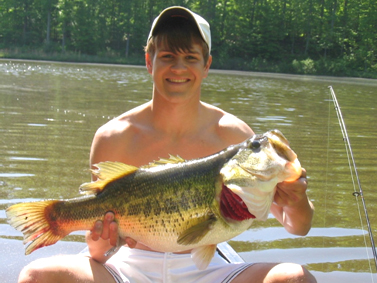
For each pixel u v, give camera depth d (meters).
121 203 2.46
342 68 50.75
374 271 3.47
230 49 56.97
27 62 36.81
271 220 4.51
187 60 2.86
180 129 3.03
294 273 2.41
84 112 9.95
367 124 10.25
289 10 58.69
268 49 56.91
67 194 4.80
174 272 2.75
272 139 2.33
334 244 3.95
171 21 2.84
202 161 2.42
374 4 56.25
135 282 2.75
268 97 15.13
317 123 9.99
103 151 3.01
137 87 16.48
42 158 6.13
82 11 56.47
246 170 2.31
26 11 58.84
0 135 7.30
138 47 58.38
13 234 3.88
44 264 2.51
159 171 2.45
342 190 5.36
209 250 2.45
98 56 52.59
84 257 2.70
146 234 2.47
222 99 13.60
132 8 57.88
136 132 3.06
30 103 10.93
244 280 2.54
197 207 2.39
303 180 2.33
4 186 4.95
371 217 4.59
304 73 50.53
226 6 58.59
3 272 3.24
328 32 57.94
